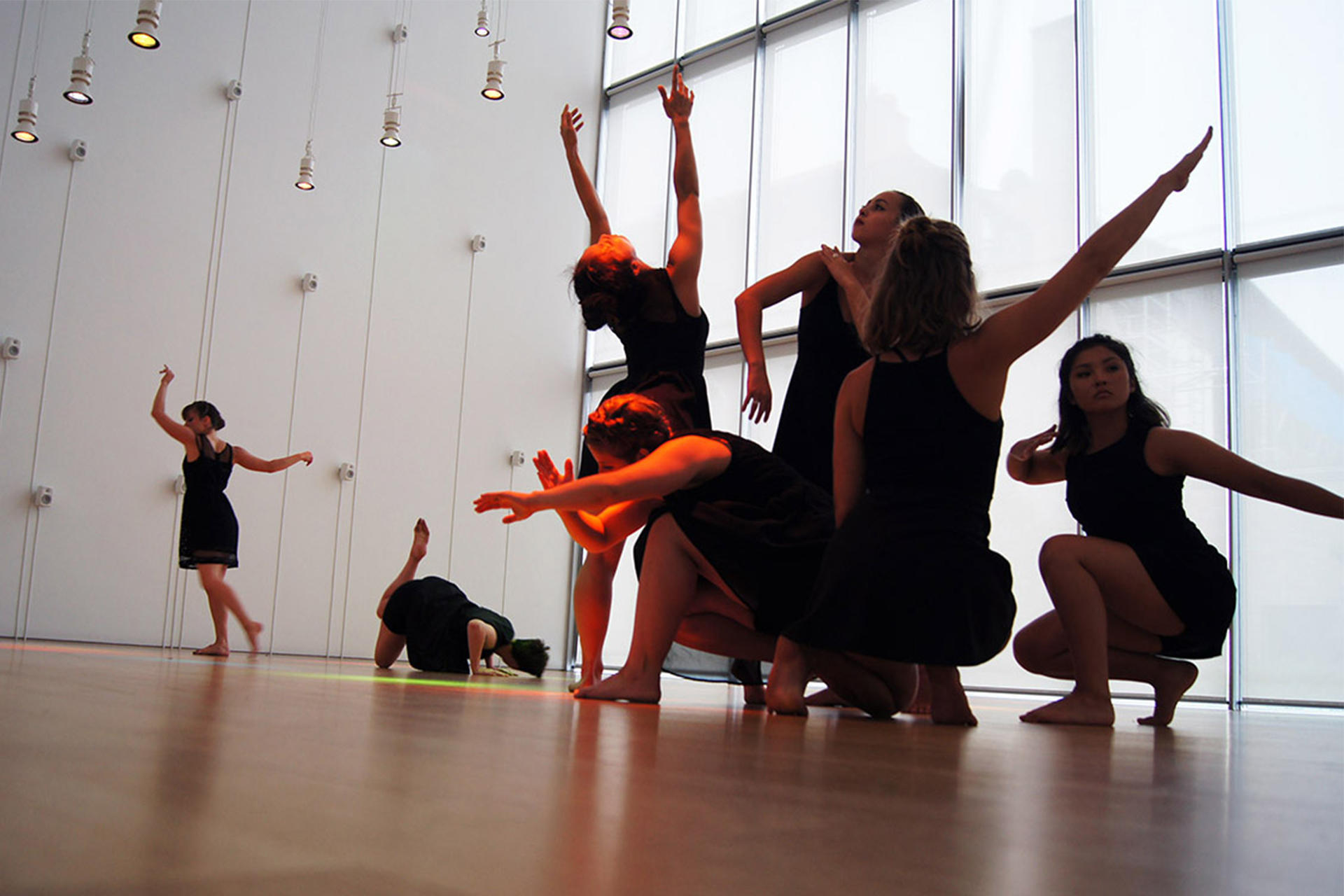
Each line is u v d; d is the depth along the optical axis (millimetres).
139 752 617
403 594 5434
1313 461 7098
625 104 12109
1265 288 7469
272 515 9172
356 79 10219
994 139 8977
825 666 2010
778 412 10055
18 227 8000
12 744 629
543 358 11469
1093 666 2236
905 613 1818
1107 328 8047
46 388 7984
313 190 9766
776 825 473
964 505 1896
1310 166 7480
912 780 743
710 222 10930
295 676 3039
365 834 377
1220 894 370
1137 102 8266
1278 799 747
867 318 2010
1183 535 2395
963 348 1926
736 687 5398
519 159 11484
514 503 1988
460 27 11125
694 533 2162
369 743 802
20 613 7684
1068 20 8734
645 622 2186
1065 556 2289
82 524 8023
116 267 8453
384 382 10094
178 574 8453
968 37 9312
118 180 8547
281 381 9367
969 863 401
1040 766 960
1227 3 7988
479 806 472
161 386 6234
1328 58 7543
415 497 10195
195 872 292
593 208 3443
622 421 2303
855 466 2055
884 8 9977
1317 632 6863
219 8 9305
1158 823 567
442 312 10641
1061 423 2555
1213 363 7551
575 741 960
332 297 9805
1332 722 3893
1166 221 7957
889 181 9602
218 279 9039
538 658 5281
